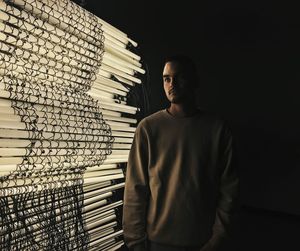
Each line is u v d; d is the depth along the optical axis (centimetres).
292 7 142
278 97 146
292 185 143
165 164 124
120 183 146
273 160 147
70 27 105
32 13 92
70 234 106
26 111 89
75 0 136
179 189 121
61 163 101
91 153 114
